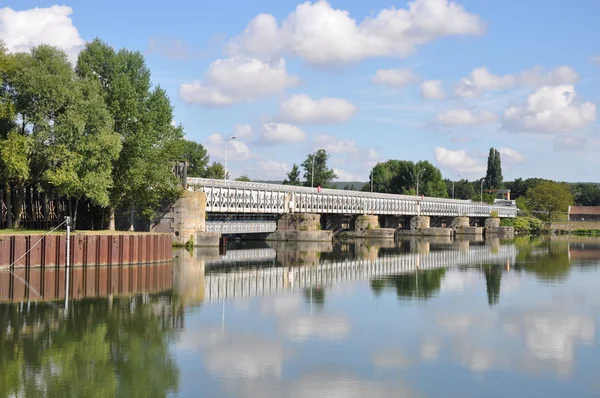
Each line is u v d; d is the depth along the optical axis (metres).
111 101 76.31
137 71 81.25
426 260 85.88
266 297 48.16
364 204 154.62
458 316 41.16
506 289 54.62
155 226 97.50
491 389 26.02
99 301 44.66
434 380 27.06
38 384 26.16
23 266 57.00
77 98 64.81
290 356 30.47
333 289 53.38
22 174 60.75
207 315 40.31
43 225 78.94
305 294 50.09
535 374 28.11
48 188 70.31
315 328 36.75
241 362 29.38
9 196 66.69
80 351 31.14
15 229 65.81
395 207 167.75
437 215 186.88
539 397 25.19
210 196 104.69
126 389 25.55
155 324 37.34
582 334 36.03
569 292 52.94
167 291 49.81
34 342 32.81
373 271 69.31
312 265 75.75
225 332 35.47
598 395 25.44
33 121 62.47
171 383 26.30
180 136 87.06
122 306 42.94
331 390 25.56
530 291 53.44
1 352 30.89
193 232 97.88
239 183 111.94
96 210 86.31
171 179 91.12
